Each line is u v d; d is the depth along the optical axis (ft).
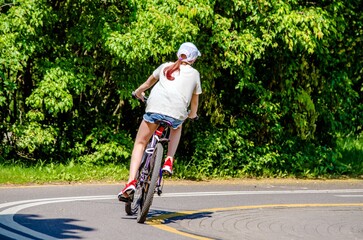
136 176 78.79
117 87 136.77
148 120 76.07
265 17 133.08
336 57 153.48
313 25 133.49
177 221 79.77
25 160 134.51
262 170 144.77
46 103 125.70
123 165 134.10
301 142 151.43
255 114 146.10
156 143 77.15
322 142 158.20
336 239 73.67
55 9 133.90
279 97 146.72
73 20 134.41
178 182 128.88
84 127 138.72
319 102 153.17
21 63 129.70
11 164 128.26
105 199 95.81
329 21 136.26
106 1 132.98
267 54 140.77
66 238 65.72
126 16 131.34
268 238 71.97
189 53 77.15
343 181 143.54
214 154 138.41
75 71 130.21
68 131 137.08
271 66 144.77
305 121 146.61
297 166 148.05
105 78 137.59
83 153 138.51
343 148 184.85
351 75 162.50
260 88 140.77
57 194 98.99
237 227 77.77
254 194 112.06
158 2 126.93
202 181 133.18
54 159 135.95
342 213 93.09
